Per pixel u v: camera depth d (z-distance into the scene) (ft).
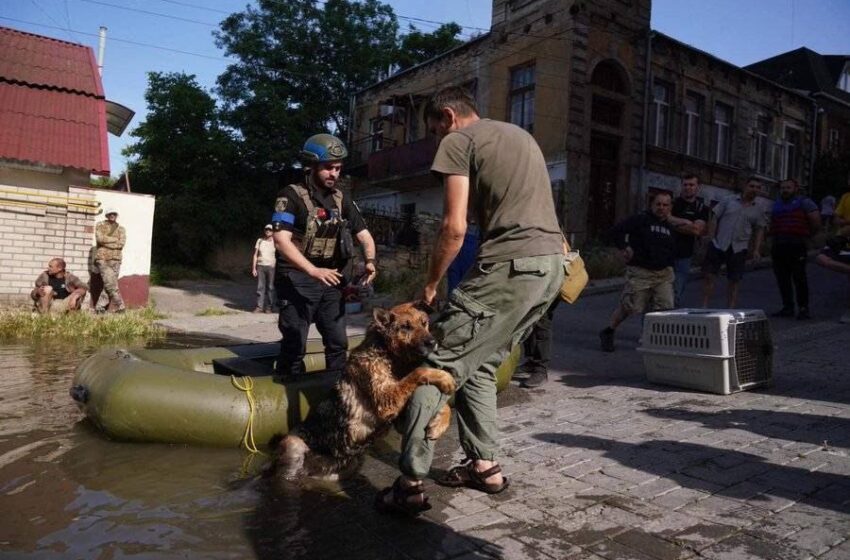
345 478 11.10
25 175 38.11
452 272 19.15
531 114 58.54
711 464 10.90
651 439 12.44
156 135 71.67
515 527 8.82
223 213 69.67
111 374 13.07
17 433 13.42
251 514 9.48
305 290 13.47
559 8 55.16
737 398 15.37
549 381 18.78
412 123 72.33
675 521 8.78
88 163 38.37
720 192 69.31
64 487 10.50
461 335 9.12
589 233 56.80
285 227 12.71
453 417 15.02
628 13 57.93
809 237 27.12
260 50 77.92
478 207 9.59
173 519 9.26
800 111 80.07
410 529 8.87
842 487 9.70
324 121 83.41
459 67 66.33
